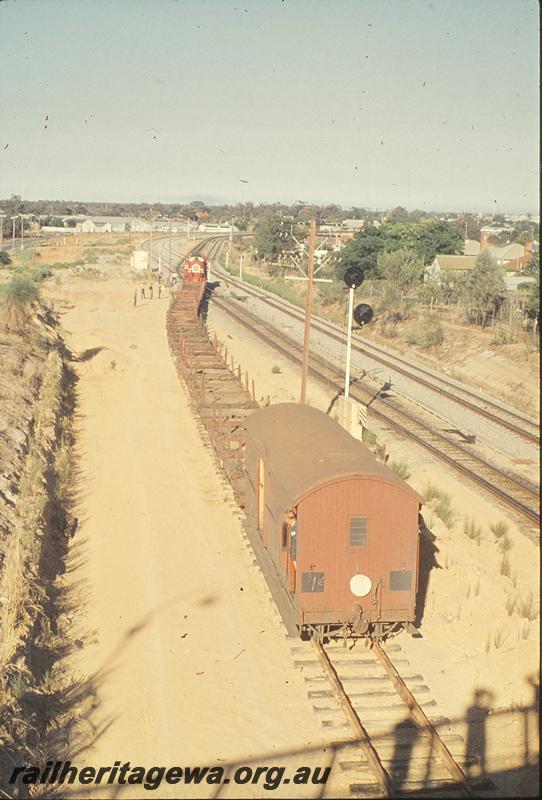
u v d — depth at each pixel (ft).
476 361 156.35
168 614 59.47
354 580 53.06
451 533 74.64
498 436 106.93
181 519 78.38
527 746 44.50
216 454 93.25
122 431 109.91
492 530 74.74
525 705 48.39
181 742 44.75
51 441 99.25
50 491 81.51
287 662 53.42
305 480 53.36
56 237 608.19
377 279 282.36
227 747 44.42
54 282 282.36
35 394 116.98
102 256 415.03
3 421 95.35
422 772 42.14
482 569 66.74
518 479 89.10
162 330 193.47
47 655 52.80
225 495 84.94
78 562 68.54
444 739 45.01
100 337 183.32
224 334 187.21
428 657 54.24
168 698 48.85
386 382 140.26
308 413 70.23
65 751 43.83
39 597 58.49
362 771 42.37
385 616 53.78
